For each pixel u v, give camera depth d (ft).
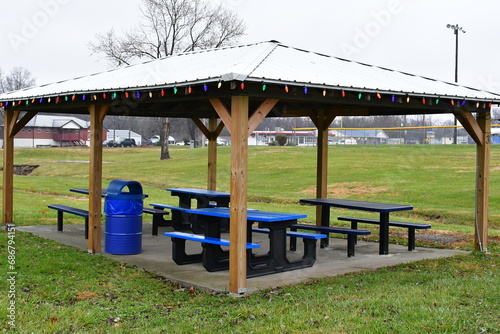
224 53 30.35
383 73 31.53
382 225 32.14
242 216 22.25
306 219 51.34
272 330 17.62
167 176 104.99
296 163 107.86
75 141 247.70
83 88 29.22
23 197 63.57
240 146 21.79
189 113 44.19
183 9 132.16
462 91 31.94
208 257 26.58
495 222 50.78
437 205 63.57
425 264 29.35
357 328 17.63
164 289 23.31
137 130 308.81
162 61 34.24
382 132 188.75
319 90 23.86
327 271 27.27
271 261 26.45
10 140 40.04
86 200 64.08
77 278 24.44
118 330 17.75
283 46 30.27
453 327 17.54
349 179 86.48
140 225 31.55
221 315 19.49
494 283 23.86
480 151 33.47
